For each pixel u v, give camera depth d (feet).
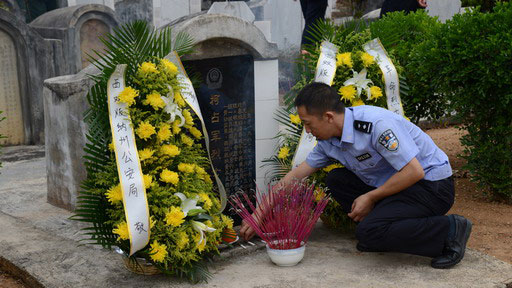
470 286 8.68
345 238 11.02
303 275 9.22
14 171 17.21
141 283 9.00
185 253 8.94
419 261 9.75
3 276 10.06
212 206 9.73
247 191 12.01
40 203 13.65
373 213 9.26
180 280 9.11
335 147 9.52
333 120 9.00
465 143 13.10
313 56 11.36
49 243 10.88
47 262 9.93
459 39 12.20
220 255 9.62
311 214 9.82
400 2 17.85
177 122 9.14
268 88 12.01
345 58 10.84
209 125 11.22
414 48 13.87
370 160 9.20
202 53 10.94
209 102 11.15
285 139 12.05
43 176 16.52
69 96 12.14
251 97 11.78
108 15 24.90
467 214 12.41
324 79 10.67
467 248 10.25
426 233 9.18
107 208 9.14
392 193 9.12
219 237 9.80
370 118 8.96
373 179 9.60
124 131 8.68
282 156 11.69
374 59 11.01
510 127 12.28
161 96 8.98
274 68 12.02
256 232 9.93
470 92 12.35
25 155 19.71
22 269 9.71
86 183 9.11
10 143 21.52
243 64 11.57
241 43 11.38
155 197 8.86
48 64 22.00
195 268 9.10
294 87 11.62
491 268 9.37
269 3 32.37
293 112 12.13
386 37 11.57
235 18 11.12
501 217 12.14
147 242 8.64
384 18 16.26
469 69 12.00
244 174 11.92
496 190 13.15
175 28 10.64
